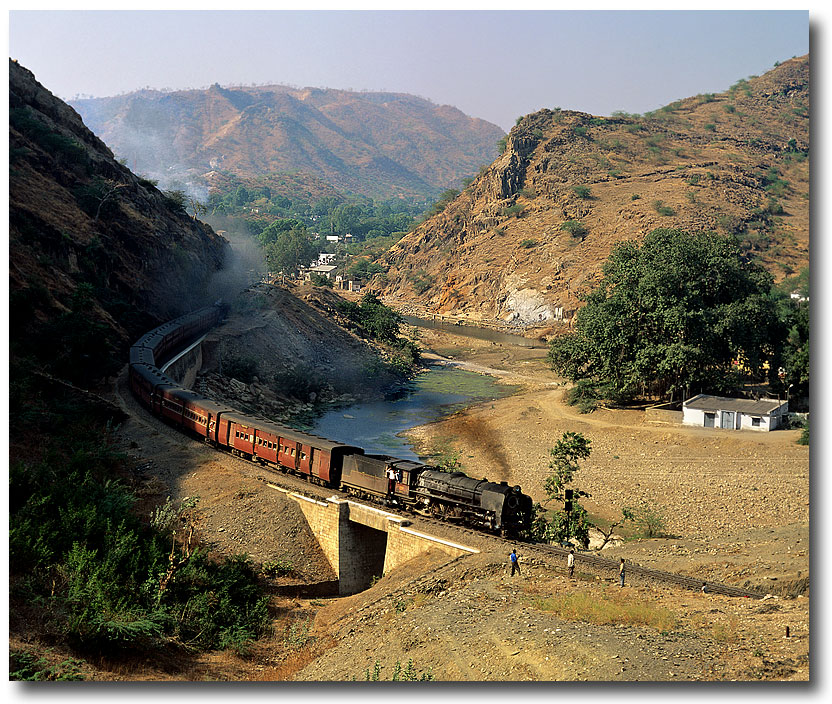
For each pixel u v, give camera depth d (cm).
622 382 9675
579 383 10281
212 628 3488
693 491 6894
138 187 12938
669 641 2859
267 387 11050
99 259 9981
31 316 7319
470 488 4369
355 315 16088
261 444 5722
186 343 10331
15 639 2786
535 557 3988
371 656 3125
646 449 8200
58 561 3447
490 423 9762
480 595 3544
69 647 2884
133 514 4419
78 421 6031
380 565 4869
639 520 6278
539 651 2834
